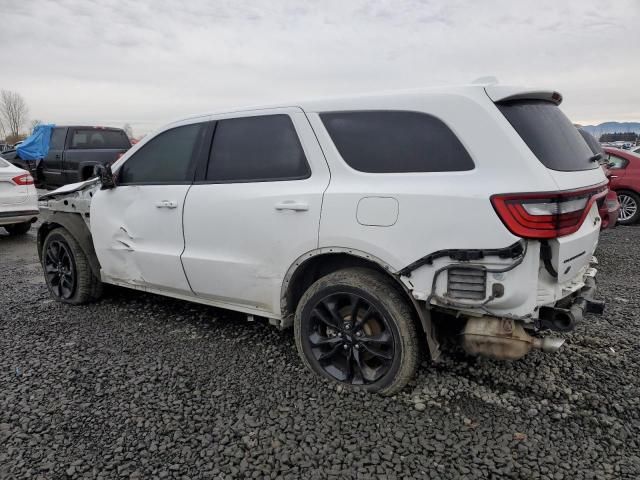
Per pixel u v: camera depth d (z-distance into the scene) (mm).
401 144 2797
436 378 3123
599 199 2938
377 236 2750
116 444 2529
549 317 2523
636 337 3736
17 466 2371
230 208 3369
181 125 3834
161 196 3809
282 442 2512
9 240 8391
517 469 2307
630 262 6211
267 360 3438
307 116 3133
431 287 2639
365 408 2795
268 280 3268
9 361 3486
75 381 3180
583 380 3104
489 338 2613
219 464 2365
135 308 4586
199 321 4219
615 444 2482
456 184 2559
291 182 3139
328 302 3039
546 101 2936
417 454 2416
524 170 2447
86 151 12008
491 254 2459
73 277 4633
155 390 3051
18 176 7809
